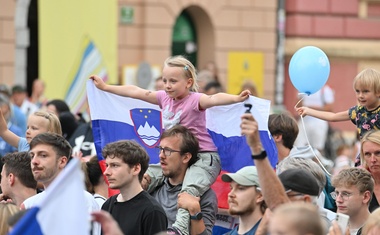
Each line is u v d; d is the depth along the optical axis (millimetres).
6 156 15375
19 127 25891
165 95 15625
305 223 9438
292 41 48438
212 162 14969
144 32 44625
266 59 47875
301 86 16797
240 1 47281
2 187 15250
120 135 16109
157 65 44344
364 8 49688
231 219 15570
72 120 21750
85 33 28625
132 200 13789
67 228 10484
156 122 16031
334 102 49219
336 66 49312
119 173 13656
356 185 13891
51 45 28562
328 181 15703
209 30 47031
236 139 15203
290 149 17047
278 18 47906
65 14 28578
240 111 15141
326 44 48812
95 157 16406
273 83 48094
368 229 11961
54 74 28578
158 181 15211
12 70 41281
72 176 10586
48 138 14273
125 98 16141
